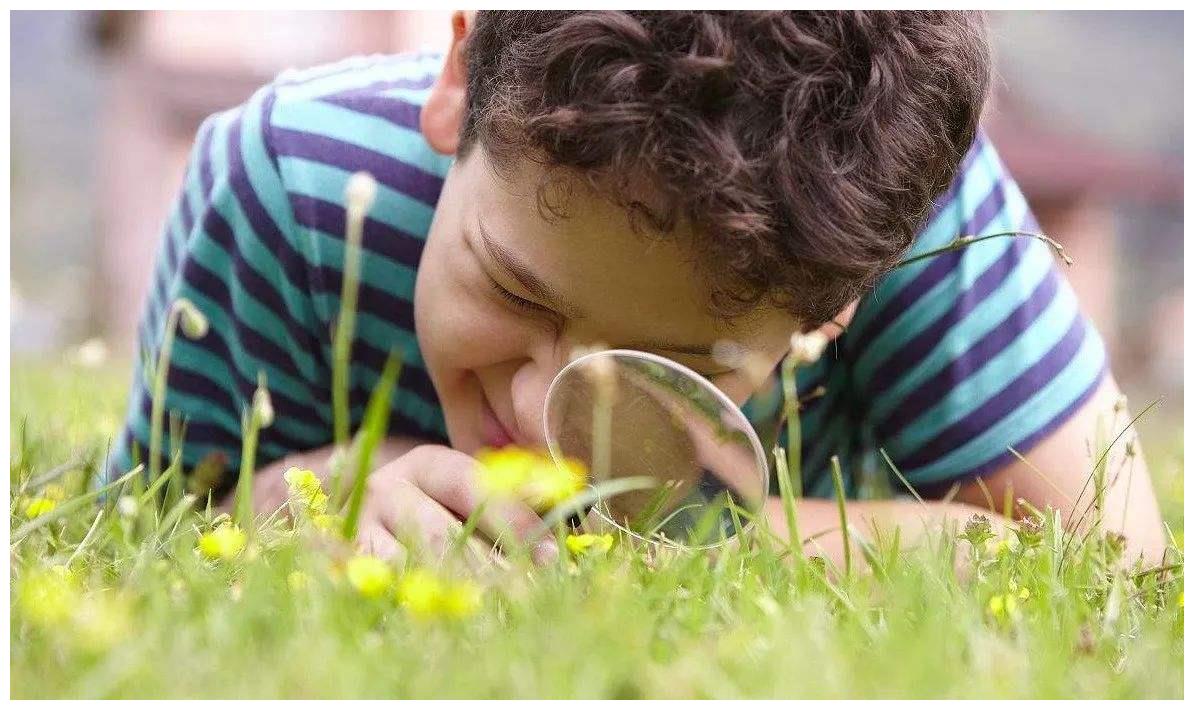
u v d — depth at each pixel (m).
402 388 2.07
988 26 1.79
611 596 1.23
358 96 2.02
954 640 1.20
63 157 21.28
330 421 2.13
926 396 1.99
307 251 1.94
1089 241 10.30
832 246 1.36
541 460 1.54
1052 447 1.96
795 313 1.46
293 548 1.34
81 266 20.69
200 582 1.25
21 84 20.95
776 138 1.34
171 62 9.68
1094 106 13.04
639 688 1.05
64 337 9.92
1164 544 1.94
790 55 1.34
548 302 1.44
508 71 1.47
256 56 9.69
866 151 1.40
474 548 1.43
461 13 1.74
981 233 1.98
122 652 1.05
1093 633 1.30
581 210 1.36
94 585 1.33
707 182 1.30
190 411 2.07
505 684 1.04
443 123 1.76
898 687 1.06
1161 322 12.03
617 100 1.32
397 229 1.94
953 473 2.00
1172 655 1.27
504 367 1.61
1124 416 2.04
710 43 1.32
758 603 1.24
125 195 9.92
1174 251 11.95
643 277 1.39
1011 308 1.97
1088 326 2.10
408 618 1.20
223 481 2.11
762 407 1.96
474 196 1.54
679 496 1.53
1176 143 13.09
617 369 1.44
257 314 2.00
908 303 1.95
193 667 1.05
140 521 1.60
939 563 1.47
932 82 1.48
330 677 1.03
